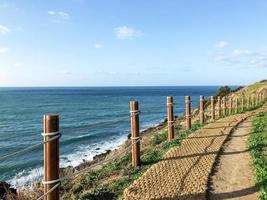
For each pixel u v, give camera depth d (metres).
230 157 11.62
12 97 179.88
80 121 64.31
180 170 9.91
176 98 163.00
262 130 16.92
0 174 22.86
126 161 12.05
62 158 28.69
